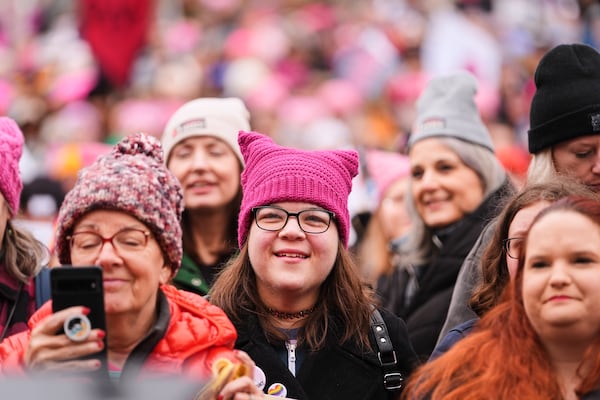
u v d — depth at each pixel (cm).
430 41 3025
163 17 3353
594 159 1107
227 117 1347
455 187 1346
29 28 3319
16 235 1088
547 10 3169
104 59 2759
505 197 1186
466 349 852
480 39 2981
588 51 1130
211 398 835
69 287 827
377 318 1035
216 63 3138
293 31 3275
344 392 999
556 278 816
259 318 1025
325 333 1012
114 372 886
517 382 823
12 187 1085
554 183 978
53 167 2206
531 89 2930
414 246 1391
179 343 902
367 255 1598
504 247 986
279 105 3009
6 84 2994
